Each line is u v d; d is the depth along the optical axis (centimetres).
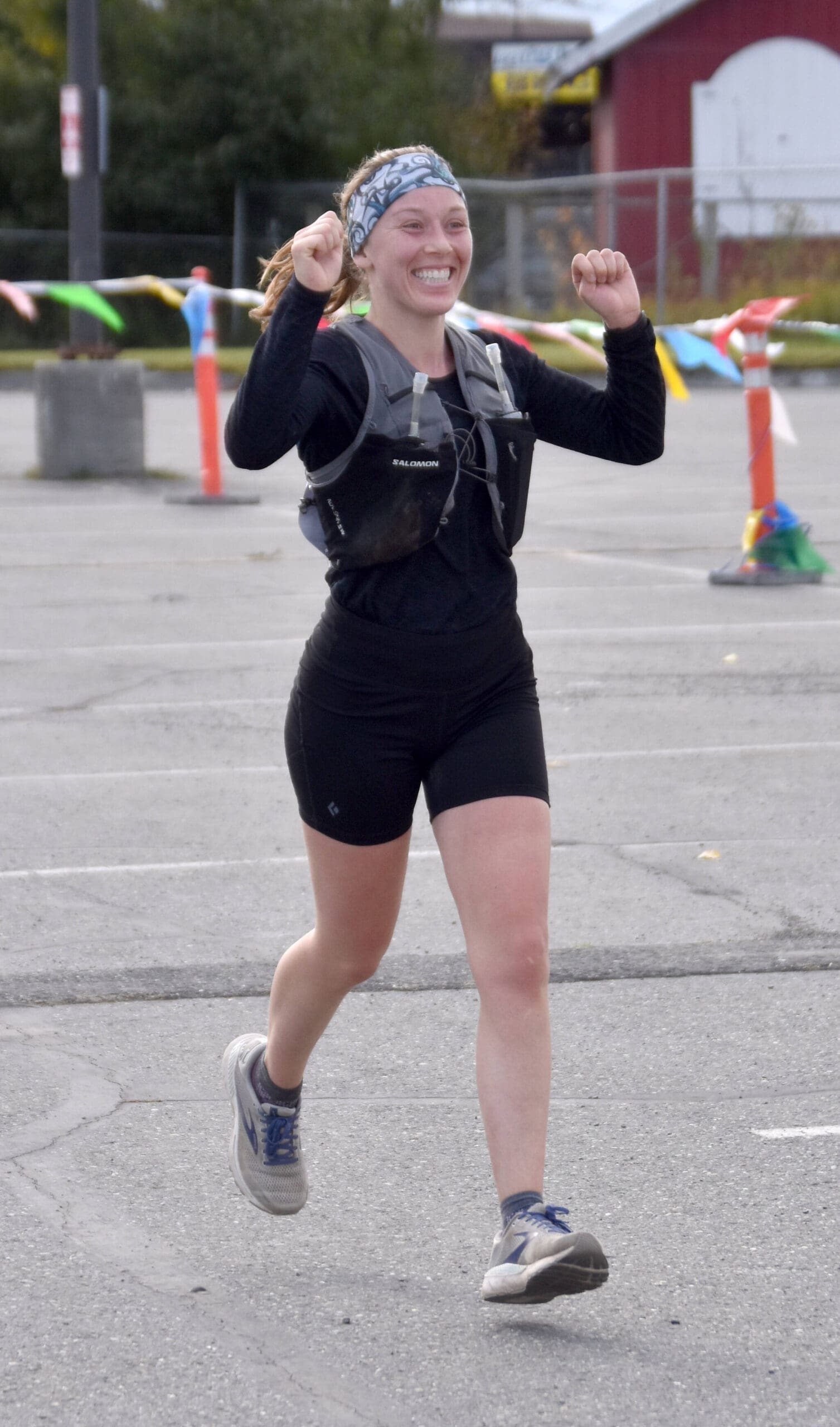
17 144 8144
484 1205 860
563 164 9994
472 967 745
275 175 8138
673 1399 687
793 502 3566
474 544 740
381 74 8712
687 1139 928
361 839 751
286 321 690
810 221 7562
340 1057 1037
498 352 757
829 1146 920
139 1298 769
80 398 3978
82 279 3984
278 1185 815
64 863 1391
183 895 1317
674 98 8138
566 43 10944
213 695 1953
